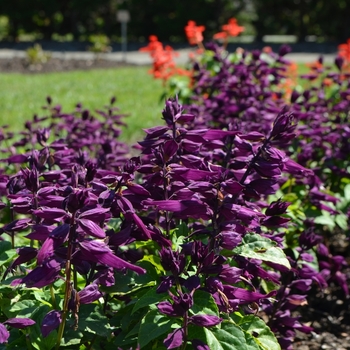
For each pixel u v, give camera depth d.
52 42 30.77
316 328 4.11
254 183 2.44
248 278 2.60
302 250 3.35
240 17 32.69
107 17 31.95
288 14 31.58
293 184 4.25
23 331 2.36
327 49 27.09
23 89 14.53
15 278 2.41
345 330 4.09
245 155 2.72
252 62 5.14
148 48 7.19
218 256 2.32
